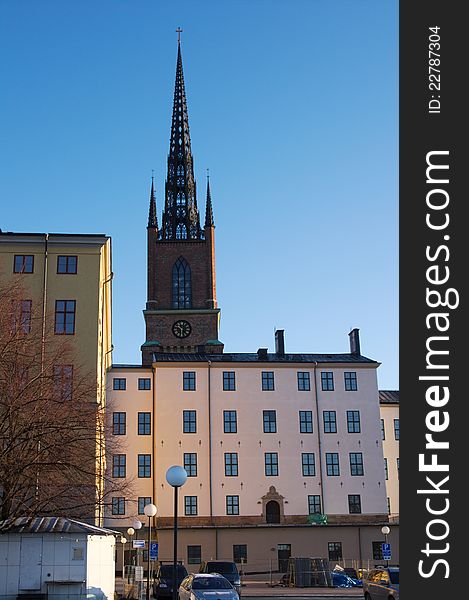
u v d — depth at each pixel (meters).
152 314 109.94
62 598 29.20
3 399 32.28
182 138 131.12
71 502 36.72
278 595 48.28
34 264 52.47
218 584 30.94
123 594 40.56
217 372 77.12
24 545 29.55
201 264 115.25
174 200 123.50
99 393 52.75
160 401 75.50
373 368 79.38
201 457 74.44
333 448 76.38
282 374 78.00
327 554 72.06
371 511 74.88
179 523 72.12
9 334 34.91
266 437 75.81
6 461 30.58
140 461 74.50
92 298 52.16
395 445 89.12
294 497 74.44
